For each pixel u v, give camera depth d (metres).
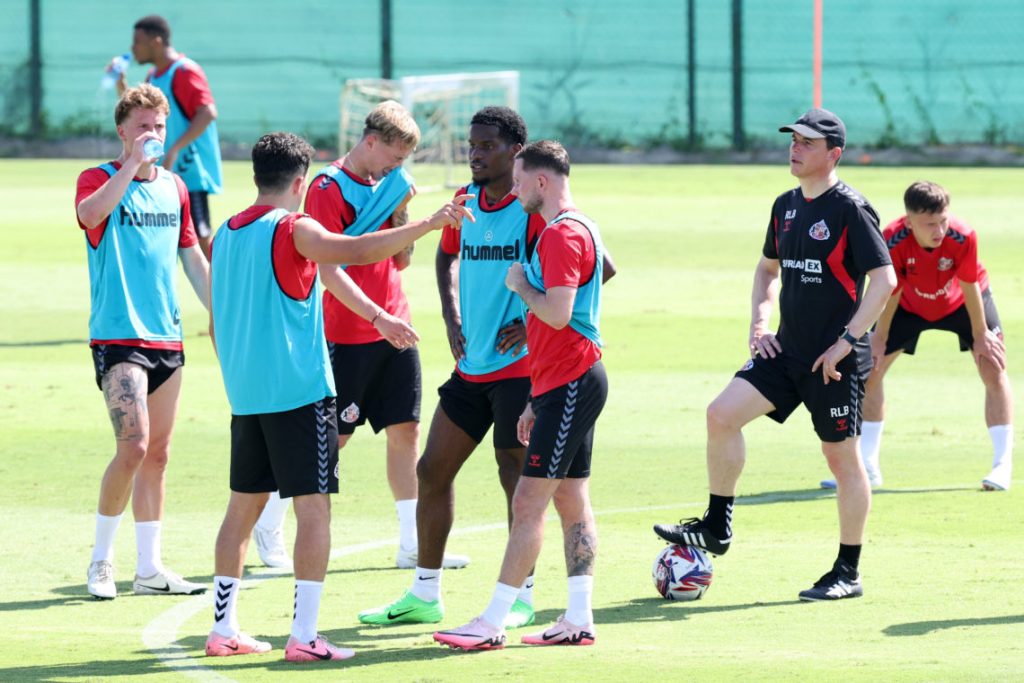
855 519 23.67
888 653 20.38
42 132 122.44
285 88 123.12
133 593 24.73
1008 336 48.59
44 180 100.12
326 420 20.80
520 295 20.98
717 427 24.20
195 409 39.53
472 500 30.98
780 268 25.86
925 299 31.62
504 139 22.61
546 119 120.88
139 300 24.75
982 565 25.44
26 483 31.84
